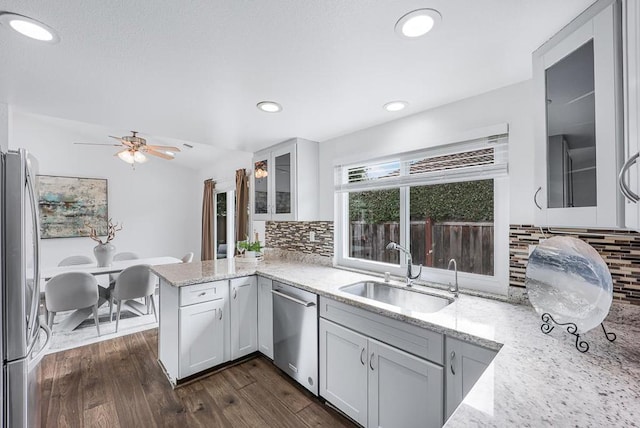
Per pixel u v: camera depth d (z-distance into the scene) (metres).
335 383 1.92
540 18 1.13
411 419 1.51
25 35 1.23
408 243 2.36
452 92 1.84
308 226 3.15
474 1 1.06
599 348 1.12
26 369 1.28
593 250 1.19
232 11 1.11
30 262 1.40
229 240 5.21
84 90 1.80
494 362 1.03
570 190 1.13
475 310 1.60
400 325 1.56
